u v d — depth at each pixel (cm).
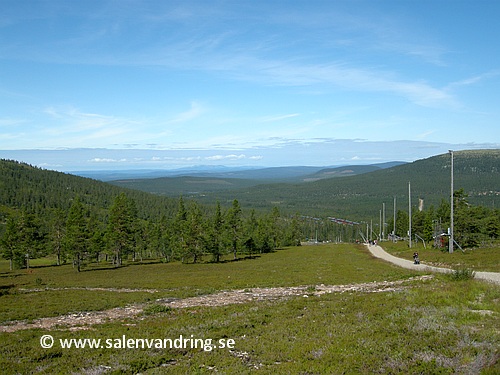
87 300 3112
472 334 1470
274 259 8050
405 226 11675
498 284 2519
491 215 7975
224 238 8938
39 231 11556
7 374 1368
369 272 4353
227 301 2875
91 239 8744
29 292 3853
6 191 17762
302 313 2162
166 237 9862
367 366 1243
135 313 2547
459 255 5056
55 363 1468
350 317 1902
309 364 1285
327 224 19100
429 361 1245
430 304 2025
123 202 8844
